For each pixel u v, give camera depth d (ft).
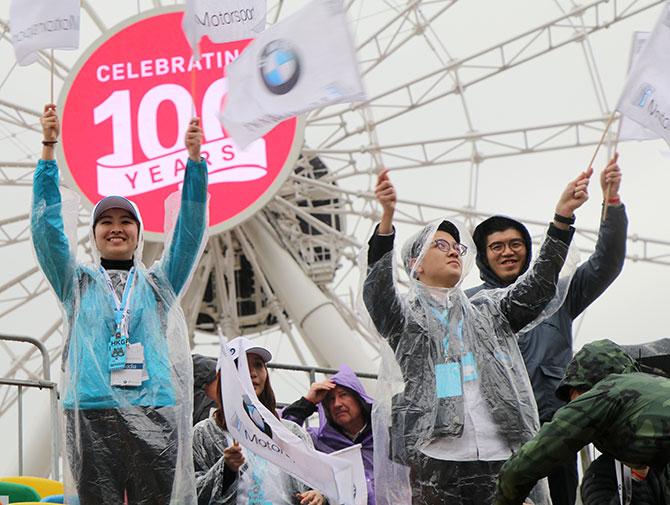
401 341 28.02
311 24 30.83
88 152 69.51
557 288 29.40
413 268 28.91
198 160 28.19
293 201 78.79
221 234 73.36
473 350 27.96
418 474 27.30
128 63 70.59
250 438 27.71
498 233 32.83
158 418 26.45
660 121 30.09
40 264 27.43
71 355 26.73
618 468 25.95
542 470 22.91
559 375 31.71
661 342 30.53
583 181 28.76
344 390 33.91
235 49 70.33
